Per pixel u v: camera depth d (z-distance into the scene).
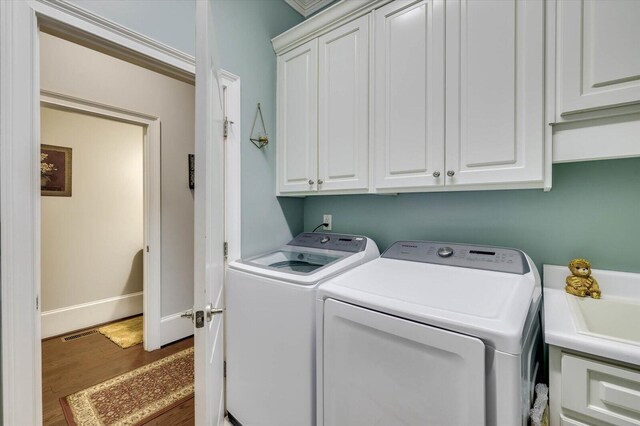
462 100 1.26
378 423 0.92
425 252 1.44
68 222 2.89
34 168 1.10
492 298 0.92
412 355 0.85
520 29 1.13
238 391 1.49
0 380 1.05
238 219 1.81
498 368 0.73
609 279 1.20
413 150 1.41
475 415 0.75
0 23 1.02
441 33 1.31
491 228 1.50
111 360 2.32
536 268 1.26
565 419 0.83
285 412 1.25
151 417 1.70
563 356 0.84
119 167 3.24
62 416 1.70
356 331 0.98
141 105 2.46
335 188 1.71
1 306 1.04
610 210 1.22
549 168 1.09
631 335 1.08
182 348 2.52
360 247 1.67
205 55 0.94
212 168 1.12
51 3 1.11
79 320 2.93
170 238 2.64
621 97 0.94
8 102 1.04
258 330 1.36
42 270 2.73
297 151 1.91
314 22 1.77
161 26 1.43
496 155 1.18
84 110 2.19
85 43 1.26
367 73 1.57
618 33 0.94
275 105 2.06
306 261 1.72
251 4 1.88
